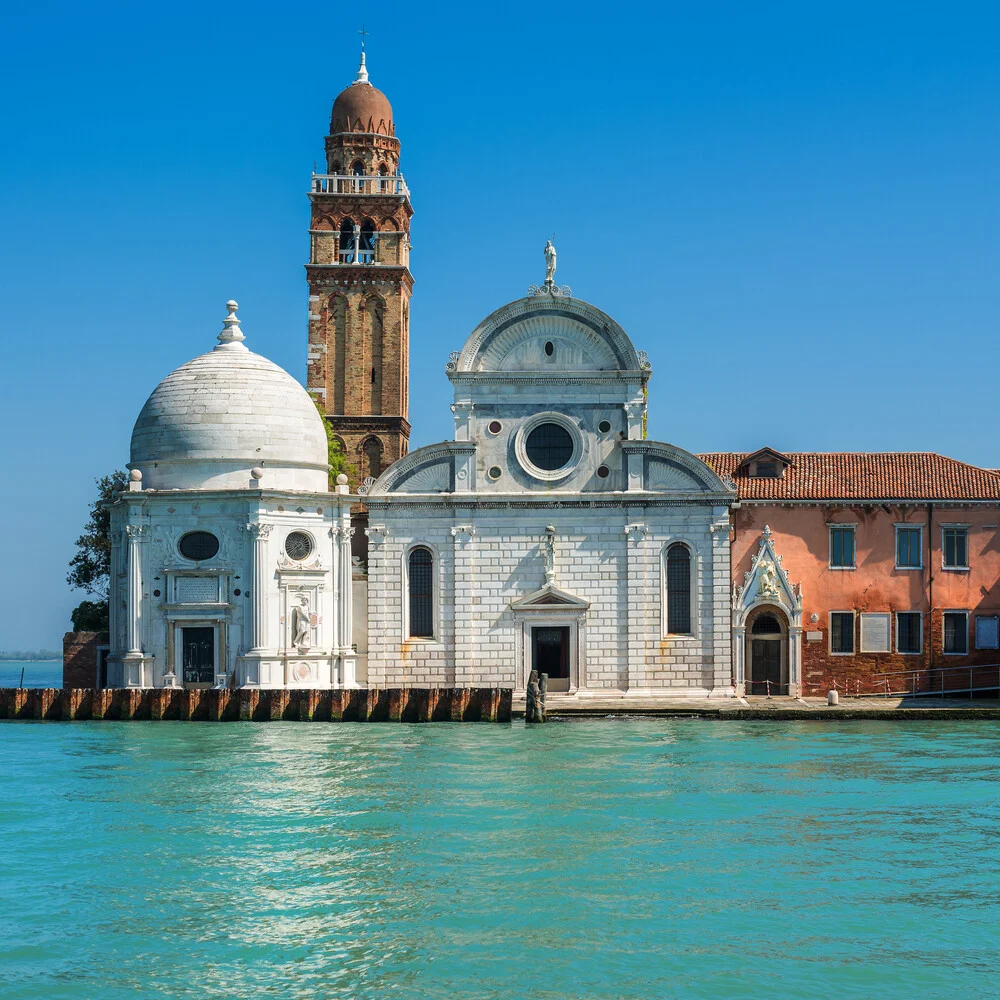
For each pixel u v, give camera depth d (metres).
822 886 38.06
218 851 42.06
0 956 33.25
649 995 30.48
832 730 69.19
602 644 81.44
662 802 48.62
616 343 82.56
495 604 81.94
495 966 32.16
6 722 75.31
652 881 38.53
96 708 75.38
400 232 108.31
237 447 82.38
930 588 82.75
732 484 82.19
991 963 32.38
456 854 41.41
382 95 111.25
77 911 36.44
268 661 79.31
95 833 44.56
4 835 44.34
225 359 85.50
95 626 103.06
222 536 80.62
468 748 62.03
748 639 82.75
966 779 53.34
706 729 69.62
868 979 31.38
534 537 81.94
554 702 79.31
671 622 81.69
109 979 31.77
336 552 82.94
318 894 37.56
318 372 106.75
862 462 85.81
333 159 110.19
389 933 34.38
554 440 82.88
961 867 39.97
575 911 35.91
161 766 57.41
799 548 83.06
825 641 82.56
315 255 107.88
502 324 82.75
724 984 31.08
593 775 54.25
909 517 82.94
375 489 82.38
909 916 35.53
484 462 82.50
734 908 36.16
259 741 65.25
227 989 31.08
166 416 83.25
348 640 82.75
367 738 66.06
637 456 81.88
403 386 108.94
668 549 81.81
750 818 46.12
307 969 32.22
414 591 82.31
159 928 35.09
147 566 81.19
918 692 82.38
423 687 81.25
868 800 49.16
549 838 43.25
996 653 82.62
